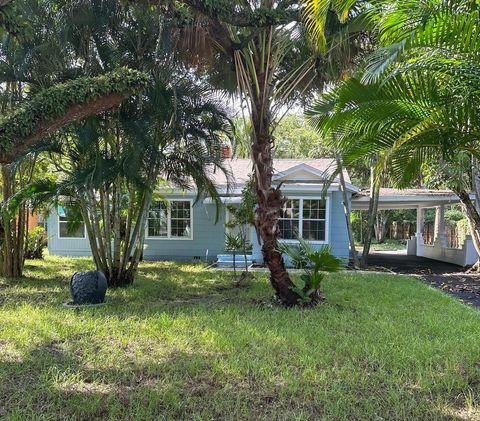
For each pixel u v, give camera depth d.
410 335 5.89
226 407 3.81
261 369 4.58
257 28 6.94
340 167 5.23
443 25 3.53
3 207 9.53
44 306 7.83
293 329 6.19
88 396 3.98
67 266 14.11
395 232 32.06
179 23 7.00
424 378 4.38
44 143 8.43
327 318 6.93
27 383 4.29
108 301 8.37
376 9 4.15
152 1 6.71
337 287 10.09
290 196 14.85
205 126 9.63
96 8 7.77
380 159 4.49
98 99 3.58
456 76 3.88
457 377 4.38
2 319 6.68
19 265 11.85
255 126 7.94
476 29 3.53
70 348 5.30
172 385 4.24
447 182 12.59
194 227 16.62
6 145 3.34
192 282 10.93
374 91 4.31
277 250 8.09
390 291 9.59
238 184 15.54
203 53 7.44
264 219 8.02
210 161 10.04
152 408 3.77
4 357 4.99
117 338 5.72
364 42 7.41
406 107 4.33
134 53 8.33
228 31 7.49
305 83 8.59
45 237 16.27
